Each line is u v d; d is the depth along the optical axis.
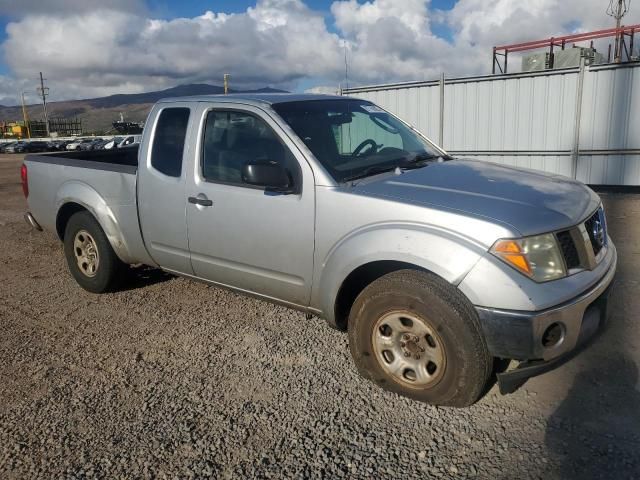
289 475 2.78
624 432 2.95
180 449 3.02
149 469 2.87
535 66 16.03
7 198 13.34
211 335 4.46
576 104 12.14
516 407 3.24
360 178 3.71
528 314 2.89
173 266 4.69
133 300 5.34
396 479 2.71
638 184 11.86
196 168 4.30
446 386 3.16
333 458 2.89
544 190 3.51
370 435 3.06
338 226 3.50
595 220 3.47
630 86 11.53
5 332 4.71
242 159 4.05
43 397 3.61
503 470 2.72
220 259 4.24
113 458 2.96
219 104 4.29
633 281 5.25
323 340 4.28
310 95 4.55
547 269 3.01
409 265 3.33
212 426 3.21
